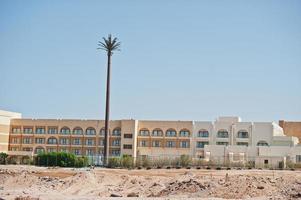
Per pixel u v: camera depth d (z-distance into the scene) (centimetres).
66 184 6812
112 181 7306
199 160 9881
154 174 8038
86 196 5569
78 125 13138
